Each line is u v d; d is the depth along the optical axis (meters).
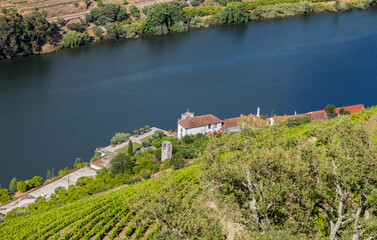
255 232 72.44
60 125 197.00
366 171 82.81
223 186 84.69
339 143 95.31
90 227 100.38
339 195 84.94
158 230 88.75
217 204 86.31
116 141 176.00
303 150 90.12
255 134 104.94
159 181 100.38
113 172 142.38
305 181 82.62
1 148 177.88
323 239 70.88
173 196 84.25
